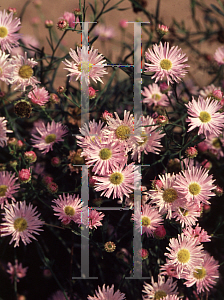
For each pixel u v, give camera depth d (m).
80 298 0.65
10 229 0.62
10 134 0.73
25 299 0.68
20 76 0.64
